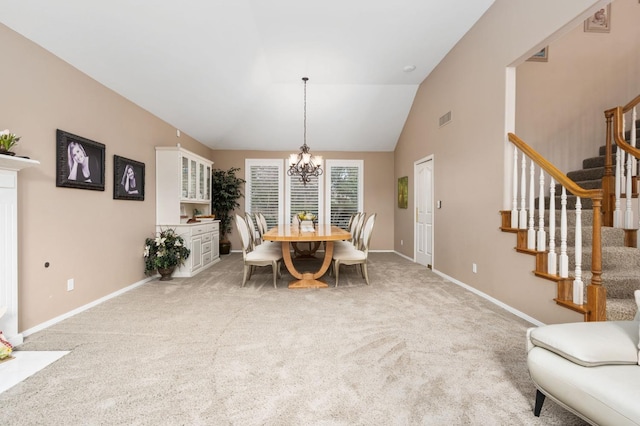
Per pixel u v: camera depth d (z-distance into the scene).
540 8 2.67
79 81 3.08
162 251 4.16
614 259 2.66
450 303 3.26
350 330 2.55
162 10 2.95
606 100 4.28
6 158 2.10
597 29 4.25
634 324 1.45
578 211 2.28
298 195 7.37
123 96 3.80
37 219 2.61
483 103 3.51
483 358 2.07
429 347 2.23
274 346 2.26
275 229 4.68
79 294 3.07
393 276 4.59
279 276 4.54
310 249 6.13
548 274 2.54
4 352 2.05
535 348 1.49
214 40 3.61
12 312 2.28
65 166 2.85
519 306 2.89
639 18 4.21
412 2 3.27
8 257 2.25
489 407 1.56
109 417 1.49
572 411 1.27
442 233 4.60
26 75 2.51
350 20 3.59
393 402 1.60
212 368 1.95
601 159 3.74
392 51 4.32
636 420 1.01
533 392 1.69
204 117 5.41
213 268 5.27
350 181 7.45
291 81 5.34
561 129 4.30
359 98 5.84
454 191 4.20
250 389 1.72
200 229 5.02
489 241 3.38
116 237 3.66
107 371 1.92
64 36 2.69
